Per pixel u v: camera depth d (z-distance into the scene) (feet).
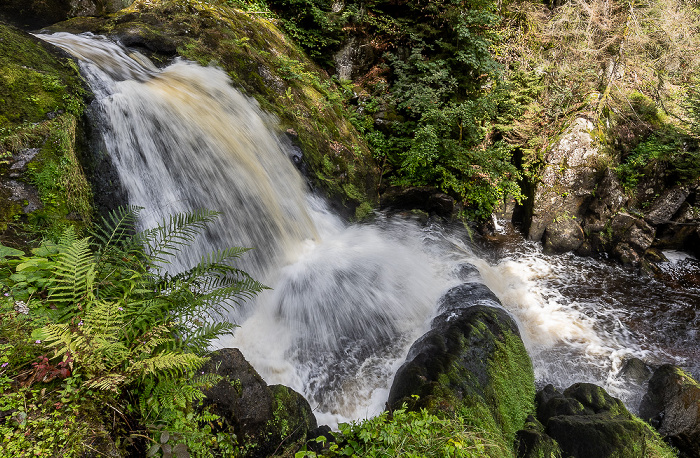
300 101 26.43
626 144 30.66
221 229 18.65
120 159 16.31
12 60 14.21
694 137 29.09
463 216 30.78
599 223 28.68
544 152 29.96
